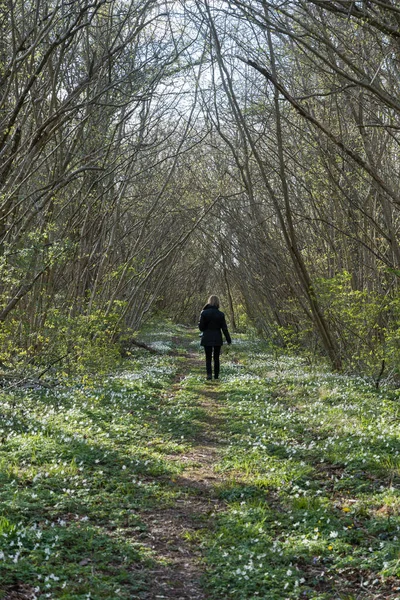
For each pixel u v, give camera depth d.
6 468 8.67
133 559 6.34
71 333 15.96
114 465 9.82
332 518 7.37
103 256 22.52
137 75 16.23
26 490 7.82
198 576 6.13
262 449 11.15
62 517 7.27
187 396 17.78
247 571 6.06
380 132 16.64
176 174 32.31
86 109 16.14
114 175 22.39
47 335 15.64
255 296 38.00
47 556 5.97
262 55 15.93
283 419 13.62
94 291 20.59
